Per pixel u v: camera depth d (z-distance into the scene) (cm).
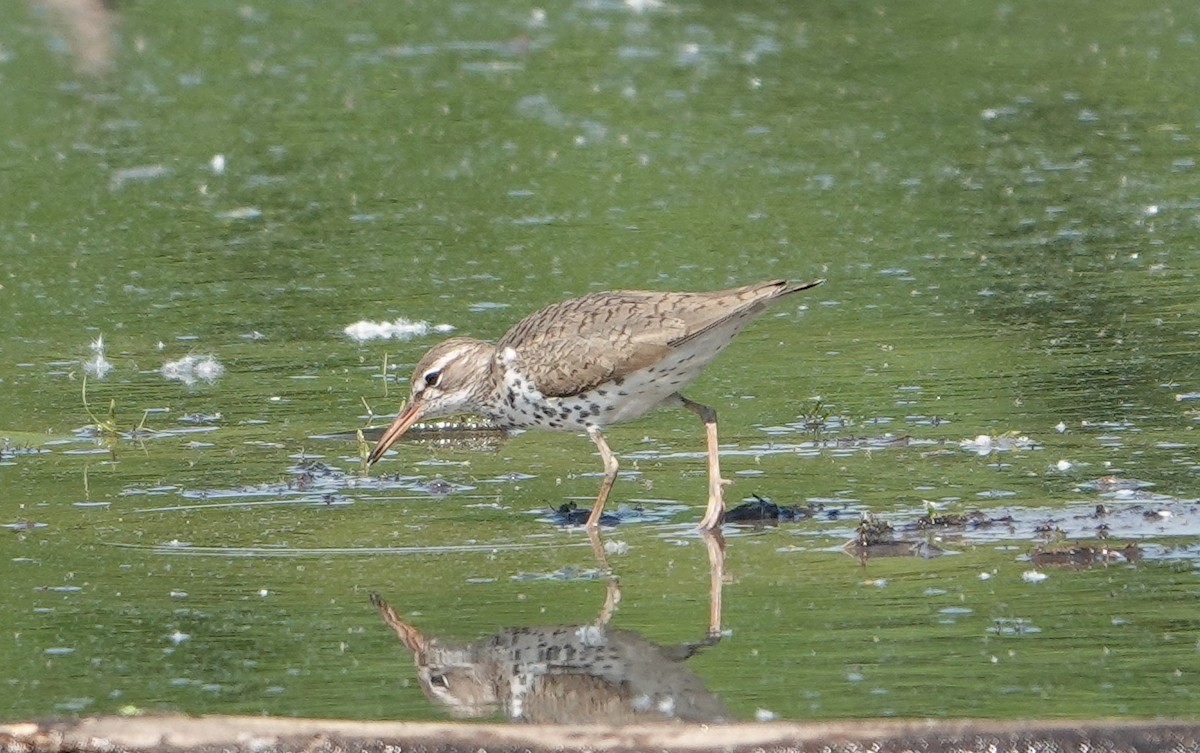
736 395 1498
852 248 1903
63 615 1055
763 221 2000
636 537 1190
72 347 1669
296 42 2797
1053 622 1008
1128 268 1806
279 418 1481
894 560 1123
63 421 1471
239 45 2784
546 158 2255
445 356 1323
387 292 1802
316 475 1341
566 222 2011
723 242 1928
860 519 1198
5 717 906
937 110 2412
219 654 995
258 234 2003
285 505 1269
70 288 1833
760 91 2511
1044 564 1104
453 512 1254
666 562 1135
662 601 1060
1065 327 1638
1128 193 2069
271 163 2255
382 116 2428
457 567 1135
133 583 1109
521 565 1138
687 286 1773
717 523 1207
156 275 1872
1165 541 1134
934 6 2955
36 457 1381
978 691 916
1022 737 850
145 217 2058
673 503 1266
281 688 947
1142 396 1442
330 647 1002
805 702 909
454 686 945
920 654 966
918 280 1797
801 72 2595
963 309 1706
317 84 2578
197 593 1092
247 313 1758
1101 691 912
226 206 2097
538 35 2830
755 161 2222
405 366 1603
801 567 1116
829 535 1179
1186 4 2897
